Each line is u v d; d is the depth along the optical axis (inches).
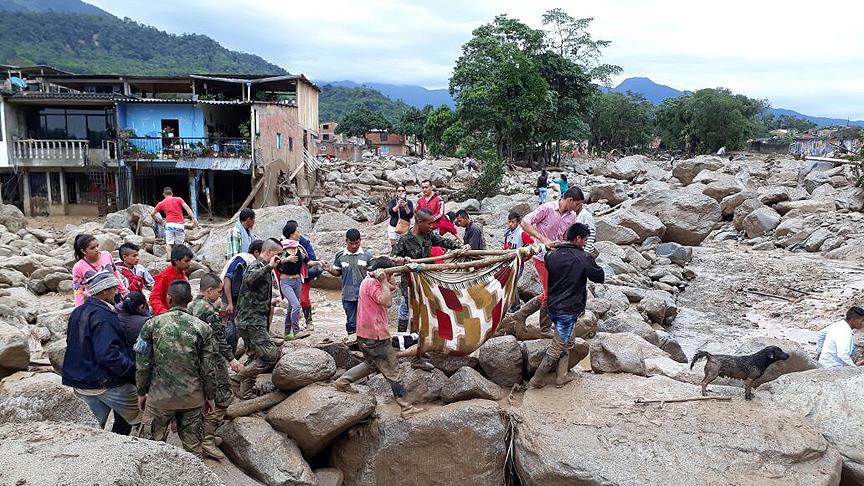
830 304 535.8
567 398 285.3
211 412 259.9
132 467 173.3
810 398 278.4
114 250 643.5
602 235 745.6
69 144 1100.5
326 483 282.2
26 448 179.9
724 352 426.9
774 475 237.5
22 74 1230.9
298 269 340.8
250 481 257.4
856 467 248.4
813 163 1232.8
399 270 278.2
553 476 245.0
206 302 249.9
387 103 6545.3
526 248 293.6
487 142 1836.9
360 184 1343.5
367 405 287.1
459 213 392.2
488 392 293.4
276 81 1211.2
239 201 1224.2
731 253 749.9
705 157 1330.0
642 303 486.9
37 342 358.9
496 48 1769.2
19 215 854.5
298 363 289.1
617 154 3078.2
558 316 279.7
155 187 1190.9
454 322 296.0
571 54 1987.0
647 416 265.9
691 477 234.2
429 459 280.8
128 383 244.4
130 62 5354.3
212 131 1171.3
